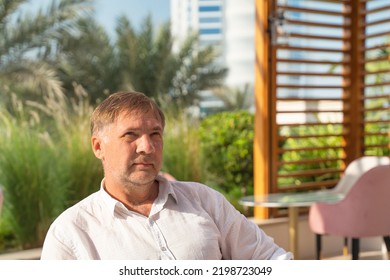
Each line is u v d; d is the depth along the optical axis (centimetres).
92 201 183
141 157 175
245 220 201
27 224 462
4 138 476
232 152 680
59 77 1568
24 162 462
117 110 178
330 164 668
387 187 450
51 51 1517
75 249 175
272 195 499
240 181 688
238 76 2564
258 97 573
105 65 1622
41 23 1488
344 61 632
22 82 1416
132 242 177
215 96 1883
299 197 481
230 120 693
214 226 190
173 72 1708
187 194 193
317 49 610
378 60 611
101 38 1620
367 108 641
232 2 2597
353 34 633
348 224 453
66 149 504
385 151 651
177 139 564
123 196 183
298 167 674
